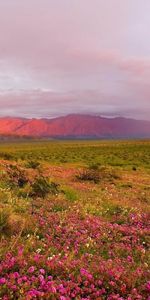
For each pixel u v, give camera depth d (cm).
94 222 1250
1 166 2573
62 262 759
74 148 13038
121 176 3322
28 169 2942
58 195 1686
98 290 671
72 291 661
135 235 1183
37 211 1288
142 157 7019
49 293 621
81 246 966
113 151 9806
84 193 2005
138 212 1583
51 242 938
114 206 1680
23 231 995
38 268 728
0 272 676
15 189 1697
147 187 2728
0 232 937
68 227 1120
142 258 949
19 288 621
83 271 719
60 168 3525
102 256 919
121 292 684
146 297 682
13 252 791
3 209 1052
